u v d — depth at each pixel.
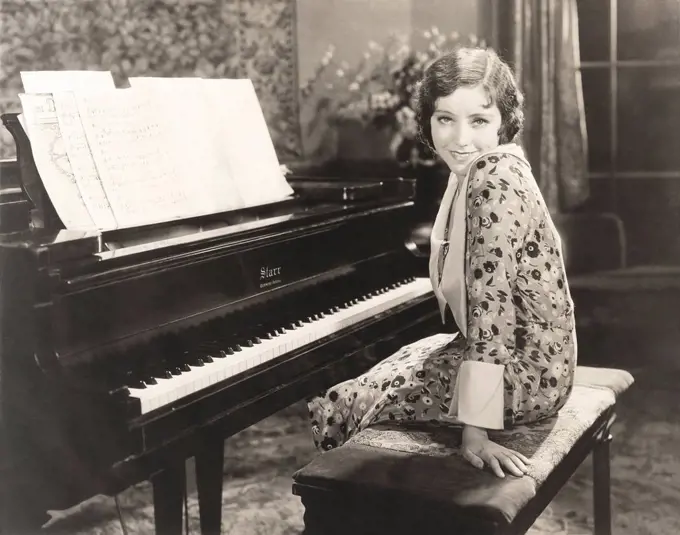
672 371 3.67
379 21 3.65
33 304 1.70
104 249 2.05
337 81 3.74
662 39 3.52
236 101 2.46
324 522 1.68
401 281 2.78
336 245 2.53
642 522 2.71
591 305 3.75
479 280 1.66
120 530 2.70
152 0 3.42
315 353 2.16
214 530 2.27
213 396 1.85
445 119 1.88
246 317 2.18
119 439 1.66
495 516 1.50
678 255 3.60
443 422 1.89
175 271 2.00
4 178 2.14
